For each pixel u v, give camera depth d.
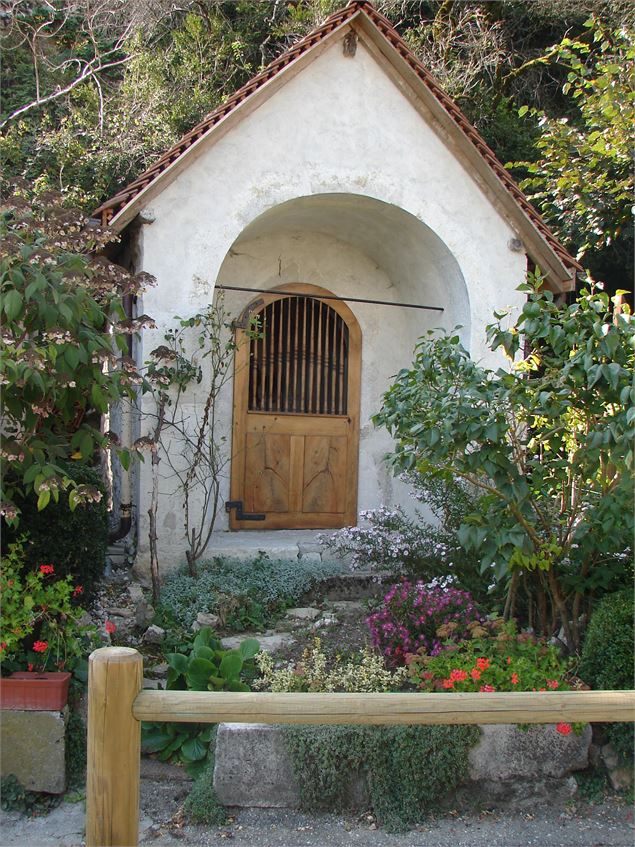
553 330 4.38
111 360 4.29
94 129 10.91
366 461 8.32
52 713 3.88
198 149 6.46
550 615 5.17
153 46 12.55
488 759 3.96
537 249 7.38
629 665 4.15
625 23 11.98
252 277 7.97
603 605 4.45
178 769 4.16
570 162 9.20
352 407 8.31
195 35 12.10
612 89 8.22
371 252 8.21
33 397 4.21
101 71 13.08
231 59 12.26
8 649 4.02
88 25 12.67
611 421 4.31
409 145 7.05
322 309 8.27
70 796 3.90
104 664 2.44
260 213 6.72
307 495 8.14
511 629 4.52
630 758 4.07
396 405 4.58
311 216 7.64
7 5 11.51
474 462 4.36
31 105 11.12
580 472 4.55
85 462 5.27
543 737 4.00
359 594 6.51
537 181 9.59
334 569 6.66
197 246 6.55
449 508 5.79
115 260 7.50
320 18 12.28
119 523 7.02
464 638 4.78
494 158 7.17
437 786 3.90
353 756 3.86
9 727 3.86
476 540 4.44
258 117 6.68
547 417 4.57
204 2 12.35
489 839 3.70
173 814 3.86
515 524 4.54
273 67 6.65
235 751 3.88
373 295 8.37
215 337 6.59
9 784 3.84
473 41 12.59
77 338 4.22
